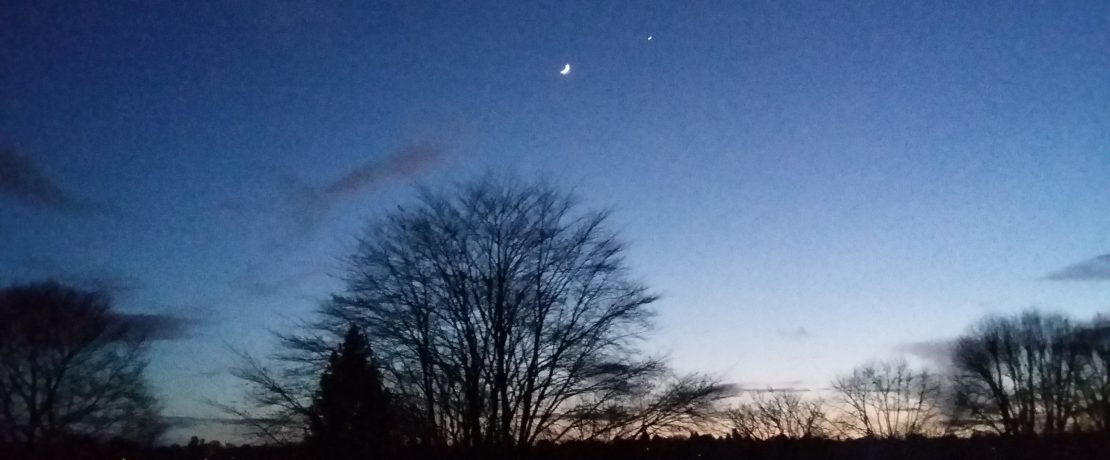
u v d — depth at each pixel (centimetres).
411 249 2575
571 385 2578
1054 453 3459
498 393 2542
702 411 2639
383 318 2559
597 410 2583
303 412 2534
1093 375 4869
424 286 2570
